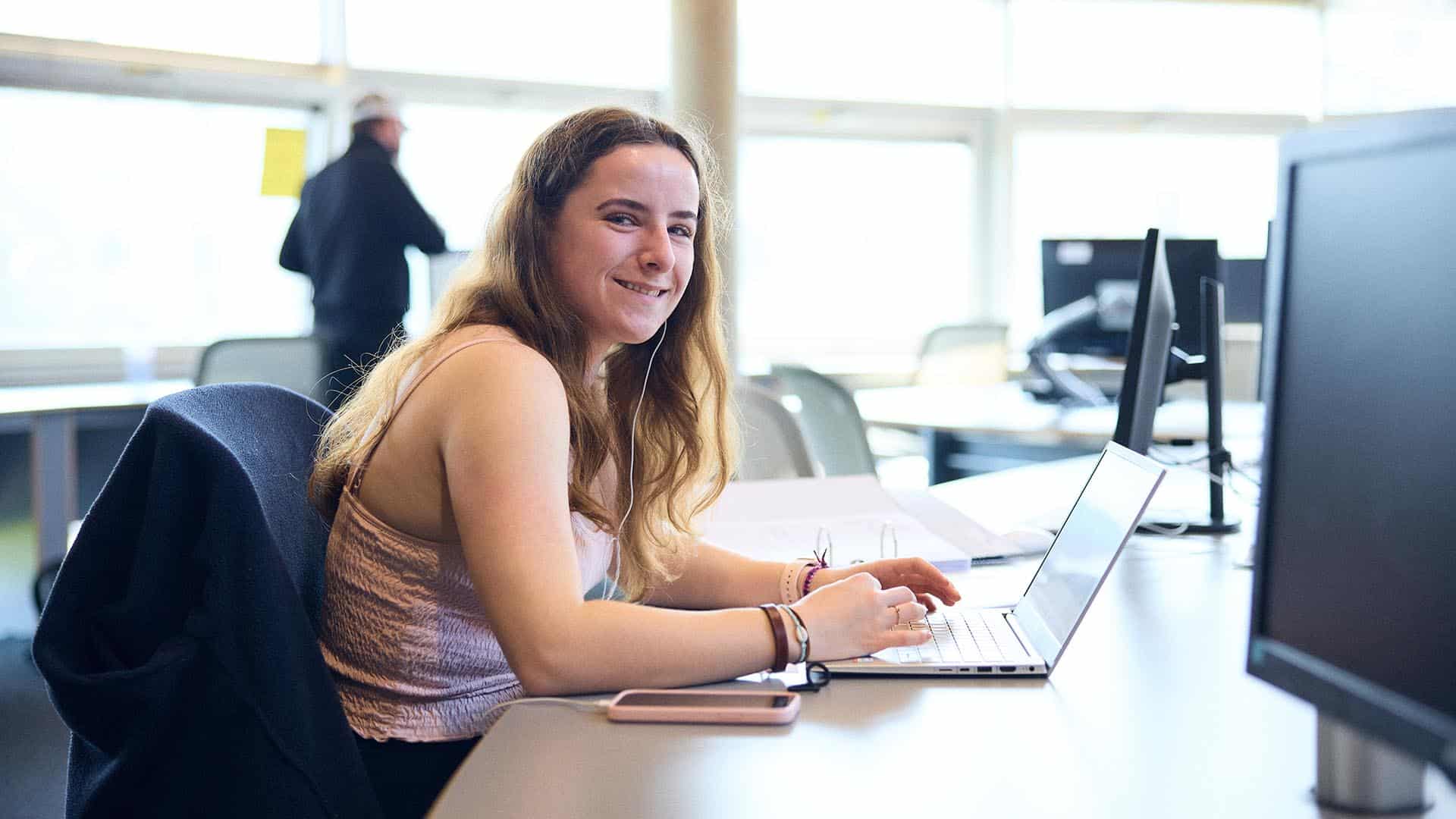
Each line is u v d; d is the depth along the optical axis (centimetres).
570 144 129
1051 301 371
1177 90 625
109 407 347
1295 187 73
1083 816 77
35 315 450
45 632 102
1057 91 616
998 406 372
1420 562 61
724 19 459
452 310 131
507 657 105
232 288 484
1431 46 614
